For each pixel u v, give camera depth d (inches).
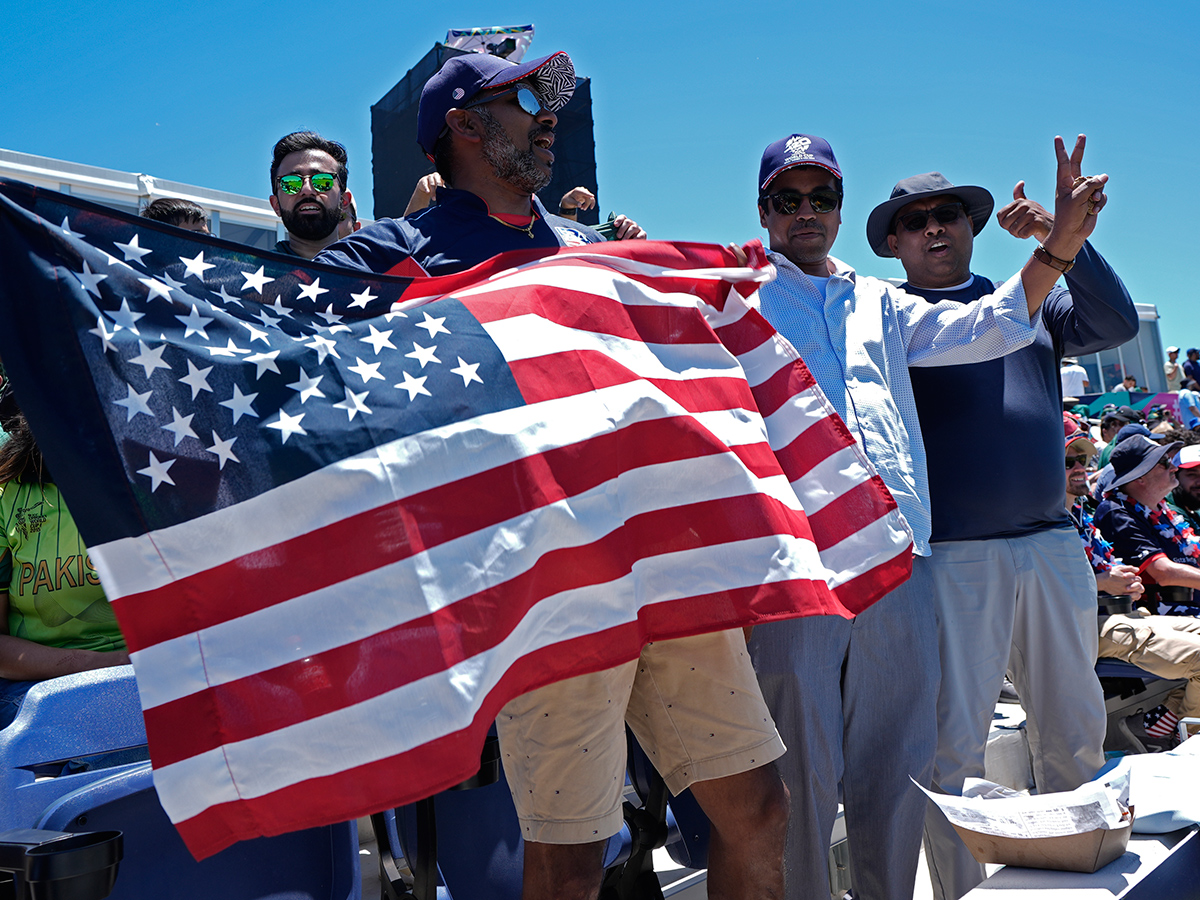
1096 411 510.3
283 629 56.4
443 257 91.6
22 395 53.9
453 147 96.9
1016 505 129.1
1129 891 84.9
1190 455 229.8
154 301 58.7
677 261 87.1
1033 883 88.9
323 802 54.9
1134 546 203.9
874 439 112.0
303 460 58.9
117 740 75.4
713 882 79.9
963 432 128.3
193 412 57.2
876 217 147.0
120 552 54.2
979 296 144.6
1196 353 721.0
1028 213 135.0
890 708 107.4
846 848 125.1
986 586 127.9
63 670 86.0
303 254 146.0
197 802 53.3
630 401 73.2
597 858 72.3
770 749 77.7
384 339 66.0
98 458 54.5
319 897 77.8
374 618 58.0
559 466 67.6
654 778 96.6
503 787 93.7
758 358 90.7
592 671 66.2
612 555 68.5
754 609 72.8
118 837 59.6
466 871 90.3
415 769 56.0
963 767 124.5
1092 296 129.0
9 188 56.6
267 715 55.1
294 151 143.0
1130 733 191.2
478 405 65.7
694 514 73.8
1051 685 132.5
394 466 61.1
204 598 55.5
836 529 86.9
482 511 62.9
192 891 70.6
